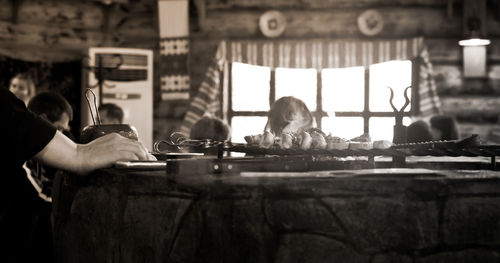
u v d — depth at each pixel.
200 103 7.37
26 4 7.33
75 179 2.28
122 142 2.14
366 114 7.21
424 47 7.07
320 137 2.05
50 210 2.79
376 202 1.63
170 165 1.86
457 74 7.25
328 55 7.21
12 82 6.98
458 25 7.25
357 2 7.34
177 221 1.73
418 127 4.05
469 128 7.22
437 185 1.65
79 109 7.04
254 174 1.85
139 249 1.84
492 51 7.24
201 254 1.67
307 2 7.40
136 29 7.72
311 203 1.64
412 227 1.64
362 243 1.63
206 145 2.13
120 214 1.93
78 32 7.55
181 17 7.44
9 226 2.12
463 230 1.67
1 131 1.86
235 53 7.36
